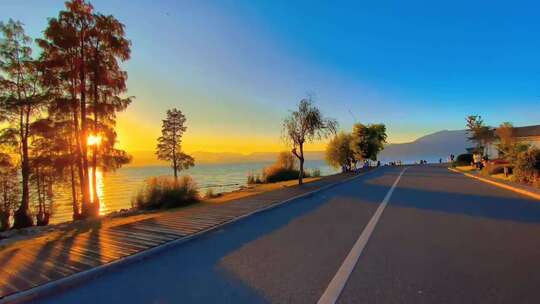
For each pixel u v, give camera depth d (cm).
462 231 760
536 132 5112
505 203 1190
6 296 414
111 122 2259
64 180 2441
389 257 575
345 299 408
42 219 2186
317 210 1114
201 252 637
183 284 471
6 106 2123
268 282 471
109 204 2820
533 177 1870
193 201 1563
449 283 452
